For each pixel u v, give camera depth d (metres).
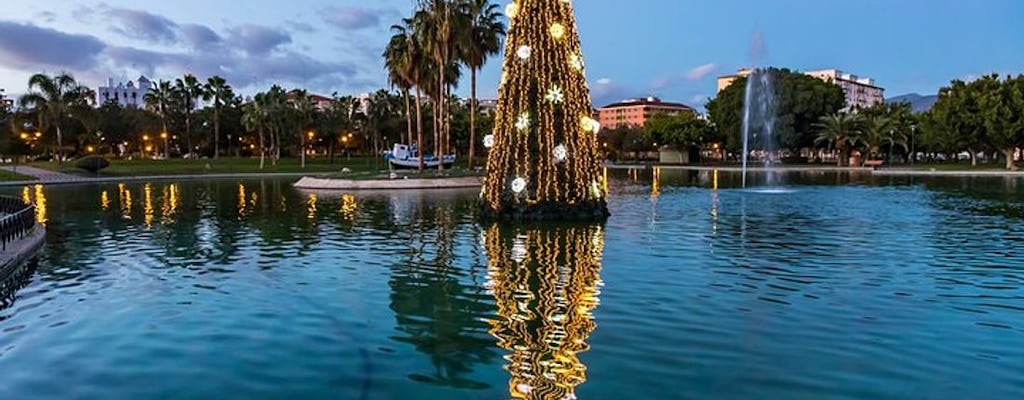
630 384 6.06
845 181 42.94
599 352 6.97
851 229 17.02
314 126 85.69
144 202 29.34
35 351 7.38
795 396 5.76
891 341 7.27
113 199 31.38
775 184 39.81
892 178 46.59
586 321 8.18
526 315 8.49
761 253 13.20
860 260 12.34
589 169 19.36
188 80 87.12
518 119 18.94
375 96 90.75
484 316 8.49
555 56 18.84
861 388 5.93
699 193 31.69
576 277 10.86
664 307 8.81
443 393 5.94
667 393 5.84
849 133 70.62
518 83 18.94
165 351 7.30
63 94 67.75
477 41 47.69
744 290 9.79
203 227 18.98
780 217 20.09
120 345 7.54
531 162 19.00
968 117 55.31
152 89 88.19
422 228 18.08
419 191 35.97
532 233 16.52
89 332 8.08
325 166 73.44
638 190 34.38
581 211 19.23
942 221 18.80
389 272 11.56
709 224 18.27
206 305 9.30
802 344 7.18
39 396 6.11
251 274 11.53
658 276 10.88
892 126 70.06
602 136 113.38
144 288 10.48
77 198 32.16
